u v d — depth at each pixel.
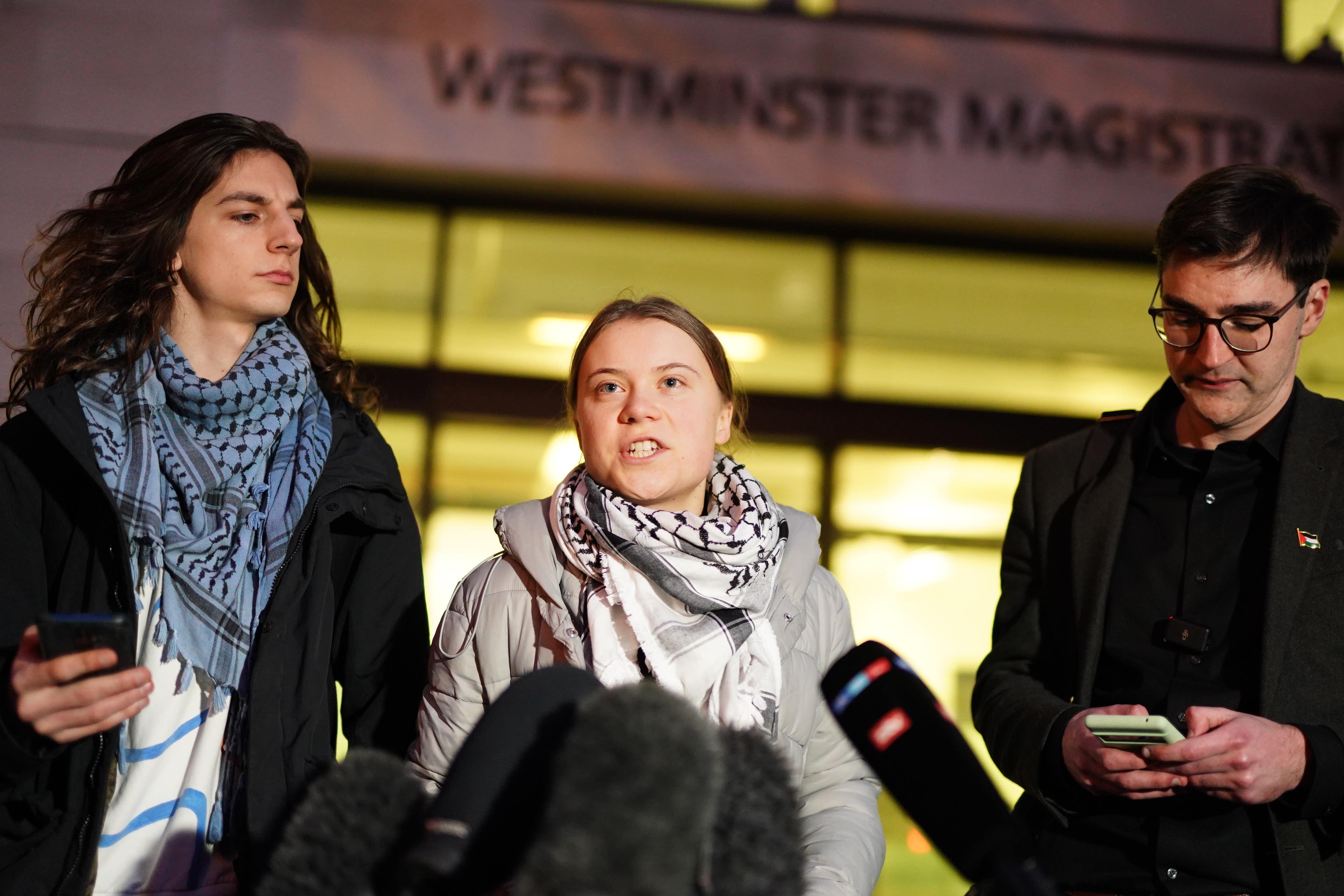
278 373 2.02
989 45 6.35
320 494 1.96
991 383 6.50
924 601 6.20
